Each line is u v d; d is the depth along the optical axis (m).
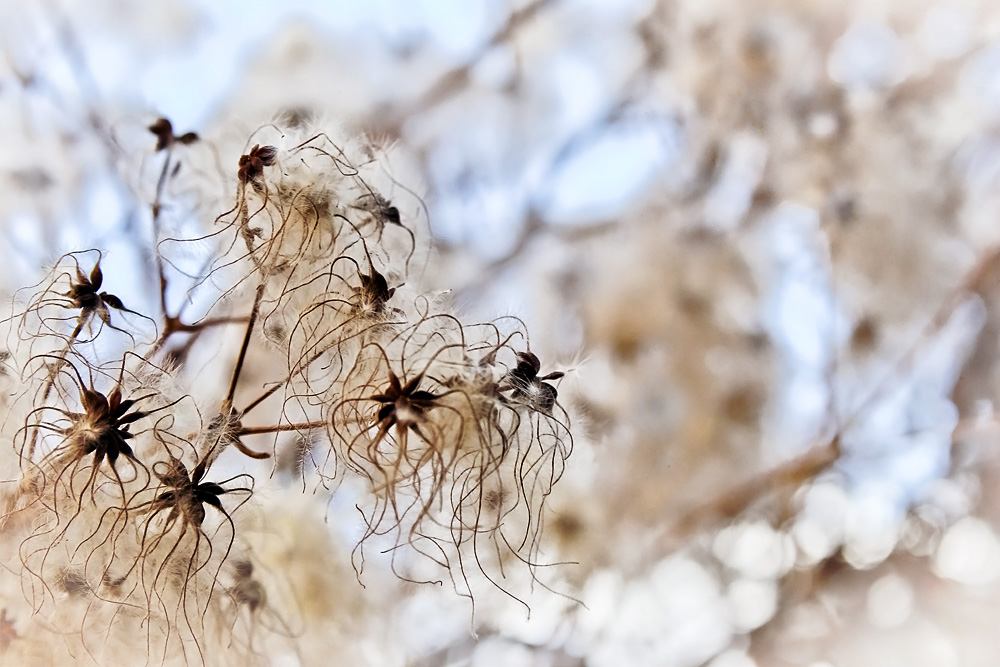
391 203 0.38
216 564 0.36
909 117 0.48
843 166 0.48
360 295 0.36
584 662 0.43
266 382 0.38
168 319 0.37
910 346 0.48
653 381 0.46
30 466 0.36
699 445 0.46
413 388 0.35
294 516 0.38
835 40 0.49
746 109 0.49
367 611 0.38
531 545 0.37
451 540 0.37
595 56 0.52
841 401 0.49
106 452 0.36
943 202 0.48
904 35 0.49
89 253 0.37
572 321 0.47
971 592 0.50
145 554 0.36
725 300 0.48
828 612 0.50
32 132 0.43
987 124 0.47
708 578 0.48
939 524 0.50
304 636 0.38
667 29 0.51
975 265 0.47
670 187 0.51
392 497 0.35
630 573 0.44
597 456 0.40
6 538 0.36
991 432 0.49
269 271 0.36
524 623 0.41
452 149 0.50
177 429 0.36
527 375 0.36
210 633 0.37
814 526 0.50
